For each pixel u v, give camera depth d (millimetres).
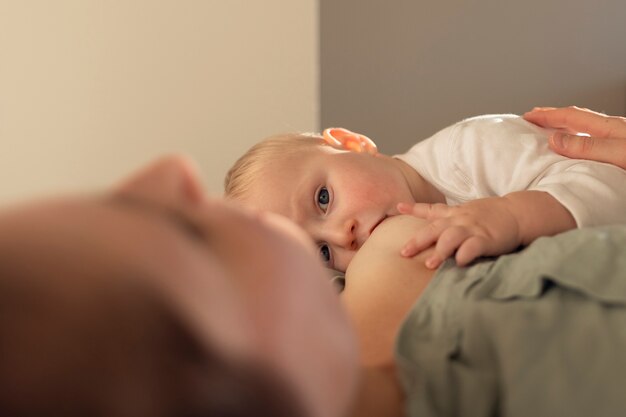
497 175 1047
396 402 519
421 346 572
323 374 371
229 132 2006
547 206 839
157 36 1963
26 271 297
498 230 787
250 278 357
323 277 412
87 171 1976
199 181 387
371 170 1105
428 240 787
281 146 1205
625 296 552
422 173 1150
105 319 294
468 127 1123
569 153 991
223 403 313
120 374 292
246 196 1149
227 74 1991
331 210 1090
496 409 520
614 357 514
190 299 313
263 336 341
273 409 334
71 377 289
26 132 1952
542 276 582
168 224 343
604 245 615
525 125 1111
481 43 2227
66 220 316
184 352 304
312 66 2021
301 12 1997
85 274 299
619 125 1062
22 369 288
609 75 2270
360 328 662
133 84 1966
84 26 1941
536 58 2246
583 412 494
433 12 2199
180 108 1986
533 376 514
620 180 912
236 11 1979
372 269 778
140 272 305
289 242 403
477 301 592
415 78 2219
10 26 1927
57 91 1949
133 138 1979
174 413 301
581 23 2244
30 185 1964
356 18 2176
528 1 2221
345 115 2209
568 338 534
